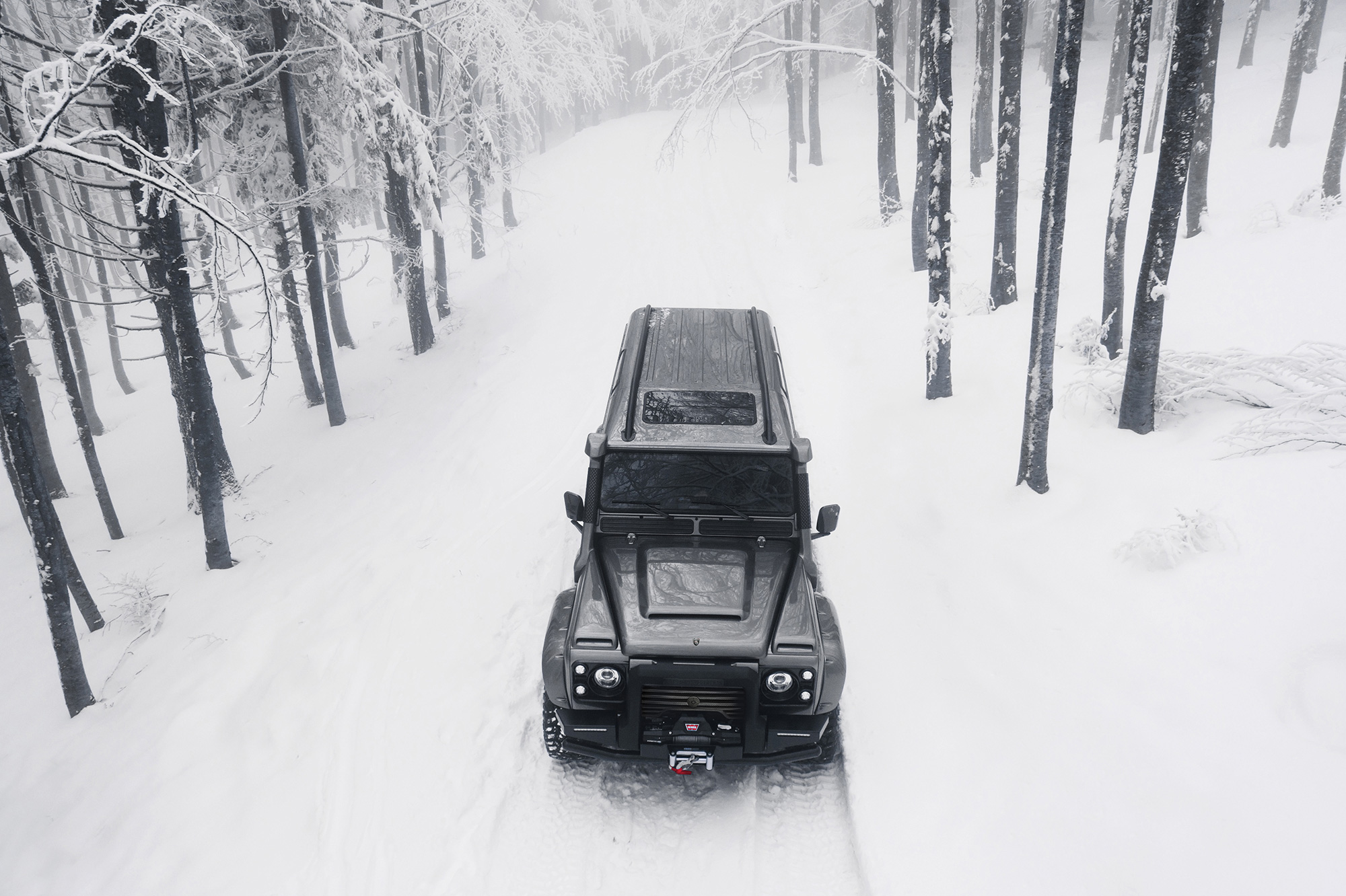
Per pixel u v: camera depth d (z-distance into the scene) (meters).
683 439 5.53
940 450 8.66
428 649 6.71
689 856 4.58
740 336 6.85
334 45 11.73
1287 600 5.17
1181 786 4.29
